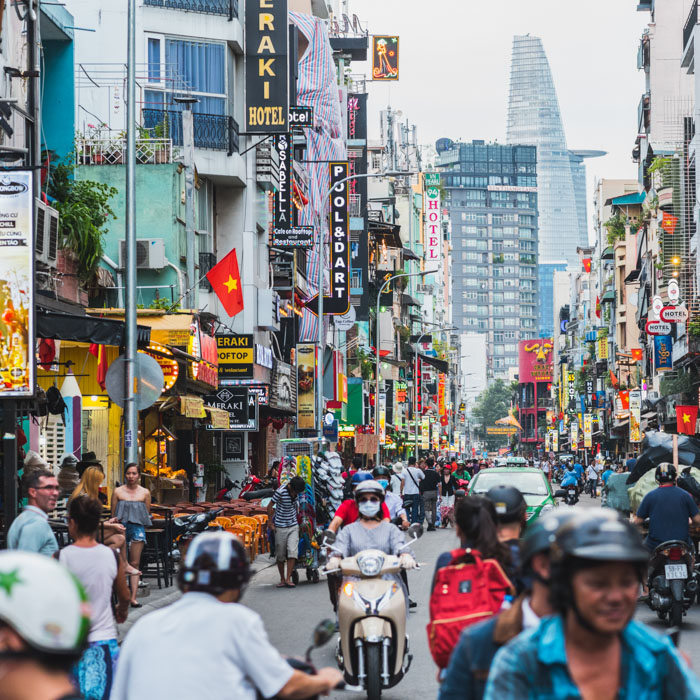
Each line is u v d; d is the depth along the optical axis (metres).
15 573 5.08
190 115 44.88
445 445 198.50
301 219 72.81
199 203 53.38
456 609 10.32
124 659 7.45
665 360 76.94
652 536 21.44
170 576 29.94
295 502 30.59
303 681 7.50
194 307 45.66
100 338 25.06
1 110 29.39
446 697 7.23
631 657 5.62
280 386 62.75
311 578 31.95
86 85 52.12
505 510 10.80
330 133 86.00
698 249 68.00
